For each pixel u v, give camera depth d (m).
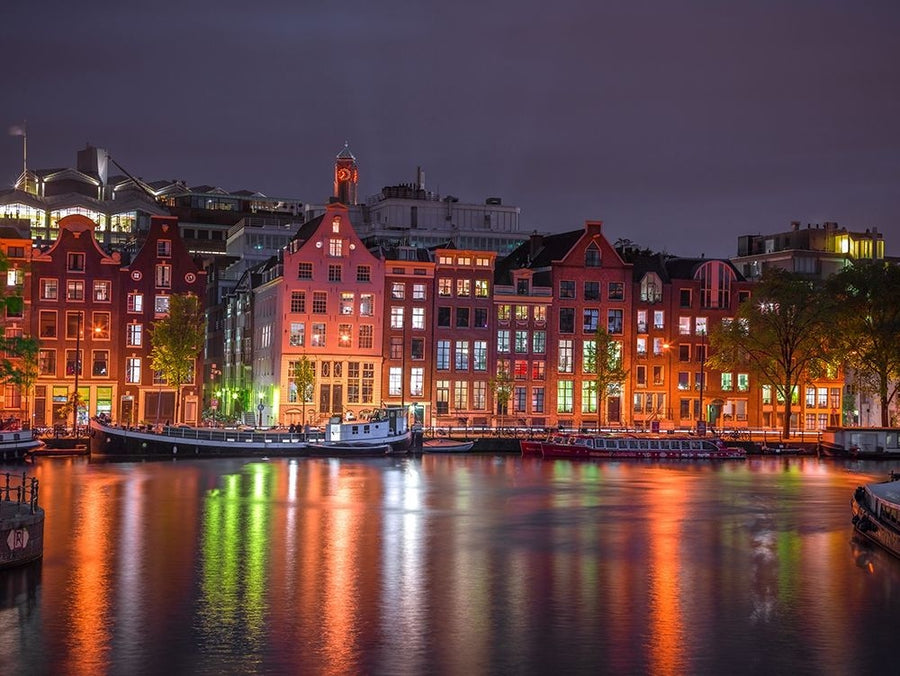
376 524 66.44
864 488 69.56
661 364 138.12
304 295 127.38
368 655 40.03
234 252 187.00
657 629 43.81
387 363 129.88
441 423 130.38
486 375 132.50
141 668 38.19
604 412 135.50
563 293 135.12
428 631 43.03
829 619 45.53
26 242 120.19
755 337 123.19
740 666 39.56
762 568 55.00
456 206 179.00
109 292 123.19
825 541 62.69
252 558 55.44
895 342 118.62
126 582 49.56
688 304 139.50
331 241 128.50
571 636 42.69
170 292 125.50
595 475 96.38
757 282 135.50
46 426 118.94
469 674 38.25
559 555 57.88
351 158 184.12
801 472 101.88
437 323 131.25
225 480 87.06
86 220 122.75
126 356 124.00
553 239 143.12
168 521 65.75
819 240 165.00
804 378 138.25
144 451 104.94
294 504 74.00
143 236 180.75
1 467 94.44
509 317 133.62
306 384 122.69
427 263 130.75
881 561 57.00
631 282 136.88
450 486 85.81
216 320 169.25
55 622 43.03
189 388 125.88
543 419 133.88
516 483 88.69
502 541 61.72
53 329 121.19
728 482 92.00
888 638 42.94
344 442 110.12
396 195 179.50
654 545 61.03
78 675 37.44
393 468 99.56
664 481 92.19
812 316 120.81
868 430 118.19
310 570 53.00
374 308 129.50
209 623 43.44
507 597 48.56
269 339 133.12
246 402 140.00
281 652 40.16
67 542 58.22
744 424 140.25
